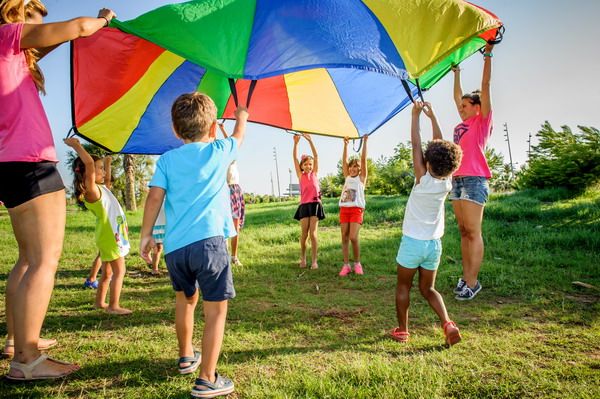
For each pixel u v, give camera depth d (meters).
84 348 3.11
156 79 4.25
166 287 5.15
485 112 4.34
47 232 2.66
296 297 4.62
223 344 3.22
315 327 3.63
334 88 5.09
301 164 6.38
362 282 5.31
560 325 3.55
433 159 3.22
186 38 3.16
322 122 5.59
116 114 4.24
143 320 3.81
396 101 5.05
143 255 2.46
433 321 3.75
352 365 2.75
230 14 3.38
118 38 3.72
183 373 2.70
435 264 3.27
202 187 2.54
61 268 6.35
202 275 2.45
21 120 2.58
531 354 2.97
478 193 4.43
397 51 3.34
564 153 12.57
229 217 2.66
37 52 2.86
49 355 2.98
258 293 4.77
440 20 3.44
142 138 4.64
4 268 6.11
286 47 3.23
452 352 3.02
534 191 12.84
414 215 3.29
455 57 4.43
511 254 6.20
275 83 5.05
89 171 3.79
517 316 3.82
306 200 6.23
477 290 4.48
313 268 6.14
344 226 5.82
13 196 2.62
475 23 3.41
